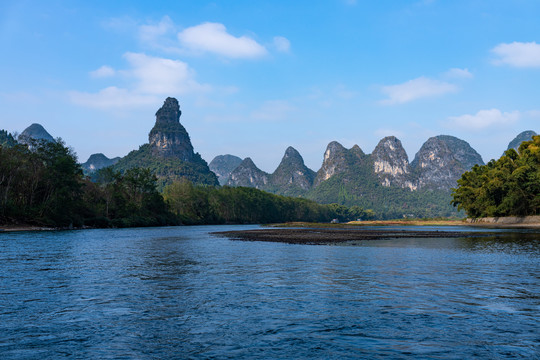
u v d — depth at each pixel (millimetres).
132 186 127250
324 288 16094
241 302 13648
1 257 28516
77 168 101750
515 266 22406
